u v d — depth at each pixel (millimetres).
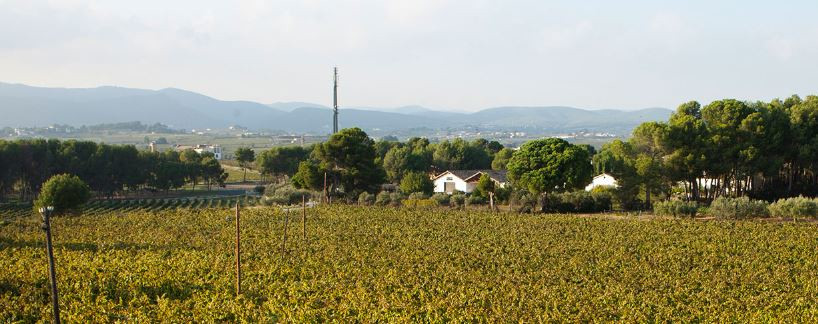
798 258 44906
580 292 37219
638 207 74375
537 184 73562
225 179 147375
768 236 52281
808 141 75062
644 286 38625
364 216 67750
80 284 37906
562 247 49938
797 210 60031
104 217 70312
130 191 129875
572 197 73625
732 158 72938
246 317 32906
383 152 143875
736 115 72688
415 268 44281
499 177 99625
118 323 31297
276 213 70750
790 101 85062
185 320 32031
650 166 70625
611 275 42156
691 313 33219
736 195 77812
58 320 27469
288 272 42375
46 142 115688
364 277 41156
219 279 39812
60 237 56938
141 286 37938
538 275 41688
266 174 142500
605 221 61906
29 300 35219
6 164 105875
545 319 31844
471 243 52656
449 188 102625
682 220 61469
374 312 32875
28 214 86125
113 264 43594
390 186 109250
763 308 33969
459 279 40781
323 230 59406
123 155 121000
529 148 76250
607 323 31656
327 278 40969
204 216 69625
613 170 75062
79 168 113438
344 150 85438
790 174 79250
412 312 33219
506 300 35719
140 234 58250
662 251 48250
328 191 86562
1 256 46781
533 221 62781
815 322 30719
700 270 42500
